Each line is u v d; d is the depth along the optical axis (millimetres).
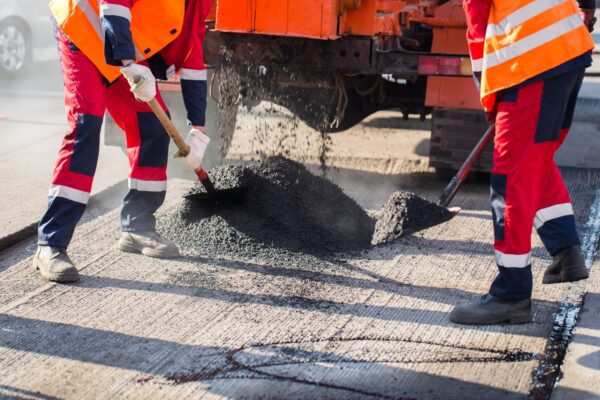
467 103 5668
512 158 3545
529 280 3697
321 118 5734
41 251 4195
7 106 8188
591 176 6059
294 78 5504
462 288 4164
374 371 3330
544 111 3484
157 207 4590
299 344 3549
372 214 5242
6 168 6051
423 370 3344
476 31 3584
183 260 4457
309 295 4043
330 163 6383
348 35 5270
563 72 3463
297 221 4770
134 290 4066
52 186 4184
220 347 3510
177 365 3357
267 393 3156
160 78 4391
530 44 3461
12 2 9609
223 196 4805
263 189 4871
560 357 3463
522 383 3252
